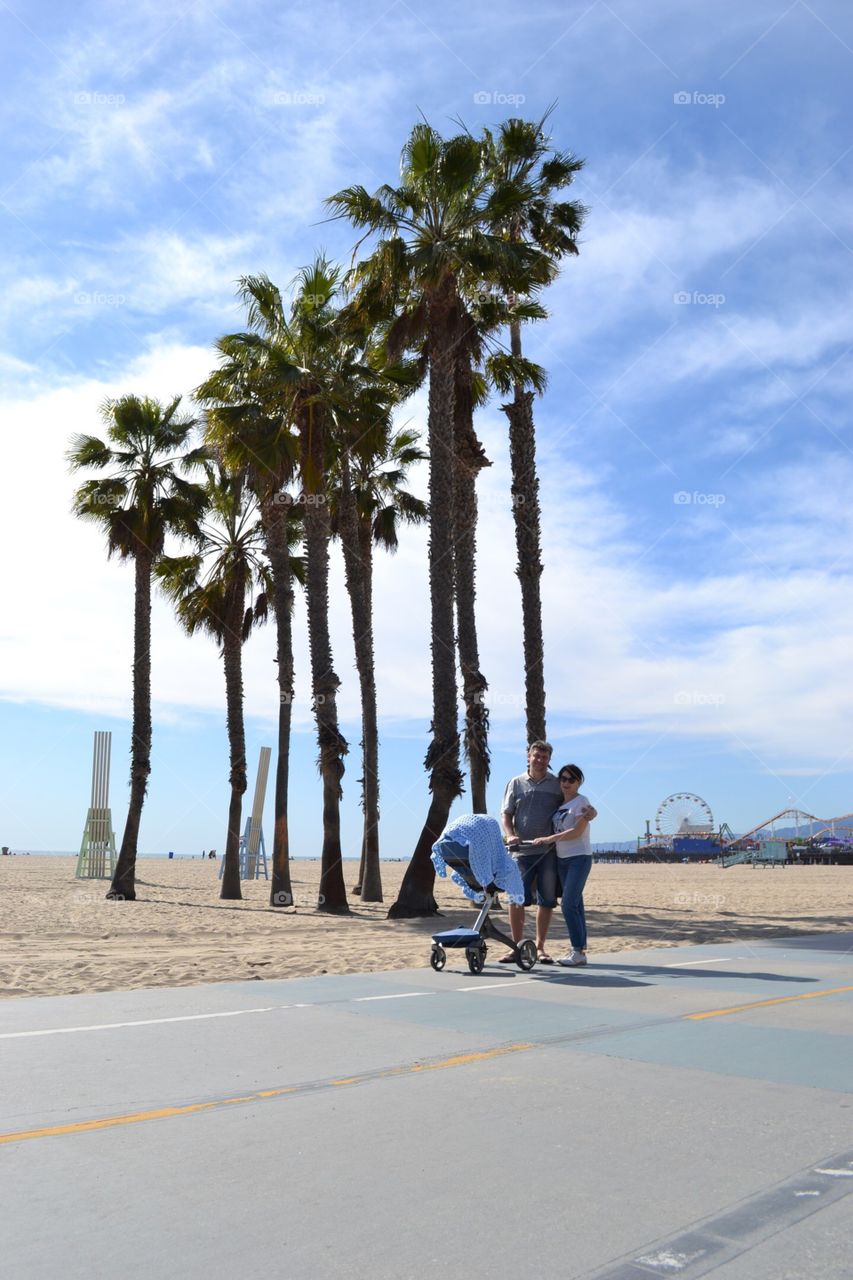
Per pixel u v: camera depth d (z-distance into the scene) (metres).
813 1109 4.03
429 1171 3.27
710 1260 2.60
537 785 9.13
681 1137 3.65
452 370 21.12
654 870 70.06
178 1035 5.48
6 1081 4.42
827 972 8.45
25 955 11.48
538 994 7.10
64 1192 3.07
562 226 24.39
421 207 21.05
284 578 26.61
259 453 24.62
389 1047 5.19
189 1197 3.04
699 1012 6.31
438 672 20.53
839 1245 2.70
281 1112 3.97
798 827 122.44
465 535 23.42
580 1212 2.92
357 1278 2.50
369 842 28.20
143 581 30.28
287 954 11.26
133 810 28.70
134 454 30.28
